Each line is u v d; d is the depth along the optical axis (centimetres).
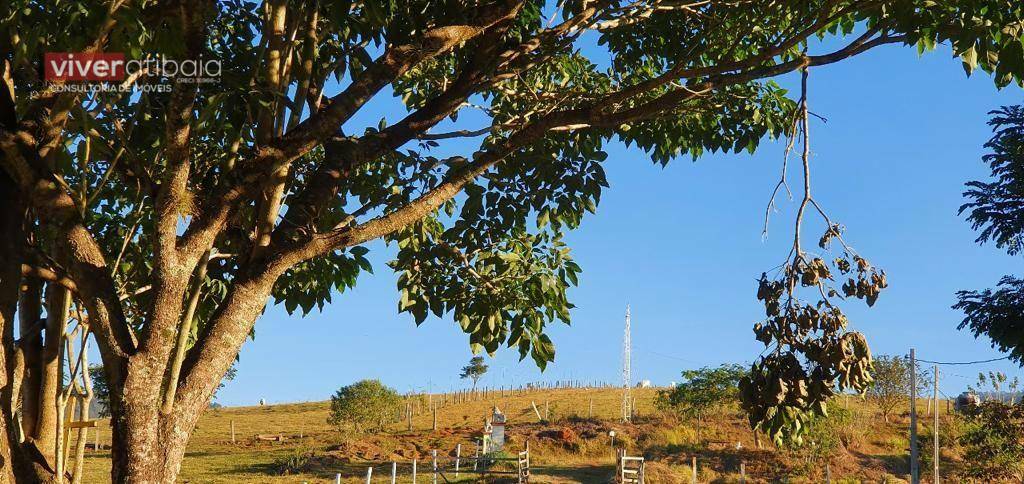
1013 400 3438
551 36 761
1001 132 2544
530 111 842
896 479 3419
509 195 846
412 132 742
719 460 3725
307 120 644
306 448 4138
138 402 580
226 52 758
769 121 892
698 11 793
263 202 658
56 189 584
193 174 757
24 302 679
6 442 602
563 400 6631
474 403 6719
